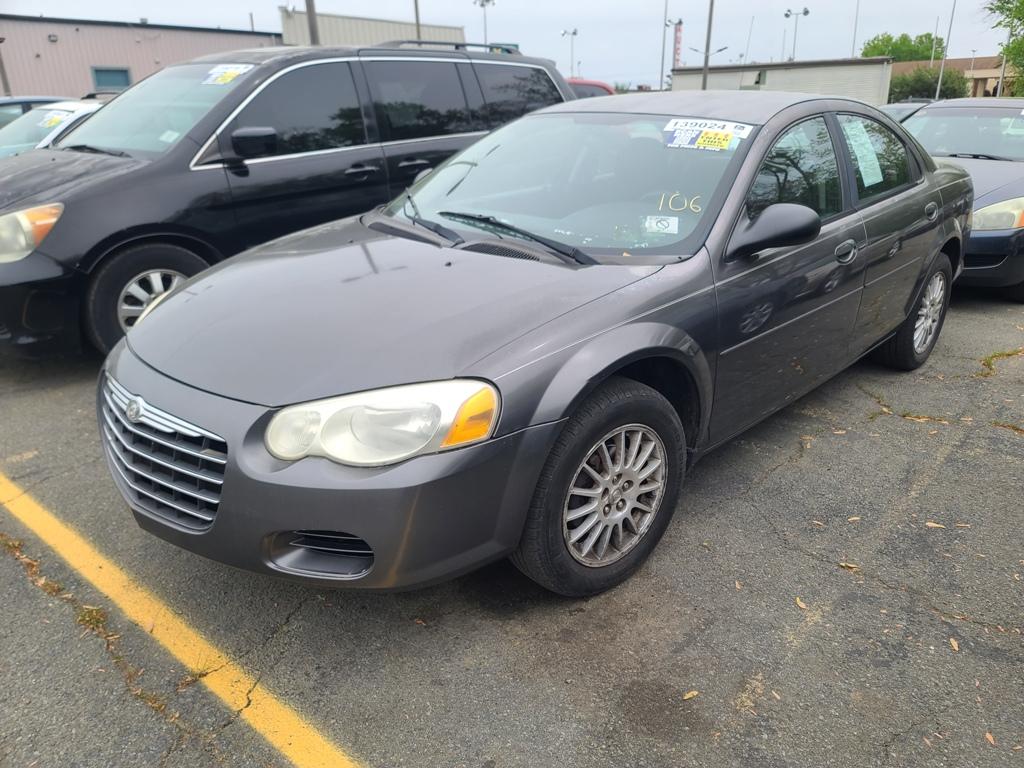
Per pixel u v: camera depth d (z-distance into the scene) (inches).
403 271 107.8
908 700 86.6
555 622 99.1
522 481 88.4
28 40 1059.3
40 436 150.3
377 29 1095.6
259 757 79.8
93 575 108.4
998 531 119.6
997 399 169.0
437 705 86.0
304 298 102.0
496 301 96.7
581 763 78.7
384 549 82.9
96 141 195.2
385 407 82.3
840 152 145.0
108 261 169.5
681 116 135.0
